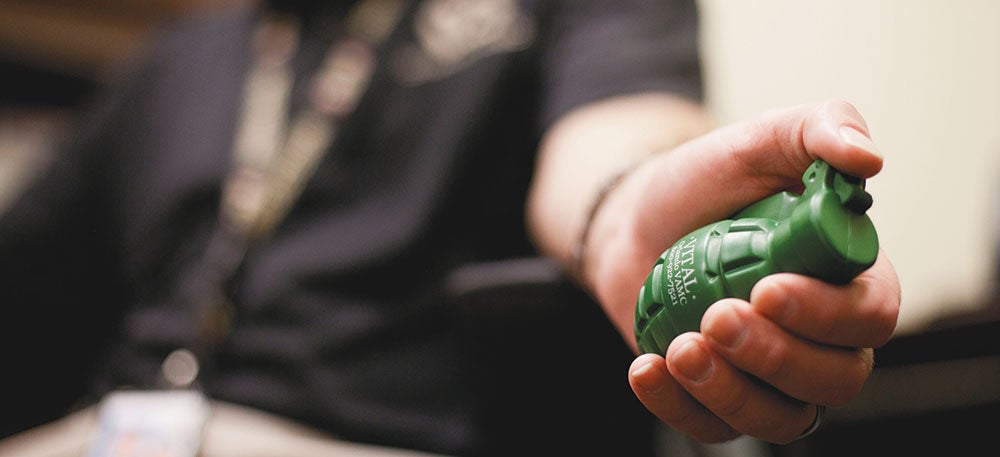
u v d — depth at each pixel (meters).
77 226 1.17
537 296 0.71
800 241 0.42
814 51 1.67
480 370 0.81
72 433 0.89
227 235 0.97
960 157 1.58
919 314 1.45
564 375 0.77
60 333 1.12
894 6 1.63
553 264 0.71
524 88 0.97
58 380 1.11
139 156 1.17
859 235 0.42
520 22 1.00
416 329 0.86
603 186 0.57
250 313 0.89
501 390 0.79
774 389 0.44
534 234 0.76
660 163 0.50
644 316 0.47
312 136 1.01
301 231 0.95
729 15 1.78
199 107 1.11
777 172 0.45
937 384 0.80
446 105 0.96
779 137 0.44
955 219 1.55
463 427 0.81
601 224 0.56
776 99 1.70
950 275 1.53
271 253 0.93
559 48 0.96
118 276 1.16
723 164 0.46
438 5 1.05
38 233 1.12
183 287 0.97
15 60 2.68
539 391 0.78
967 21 1.62
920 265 1.54
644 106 0.75
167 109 1.16
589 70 0.83
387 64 1.01
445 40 1.02
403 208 0.92
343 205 0.95
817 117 0.42
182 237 1.01
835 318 0.42
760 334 0.42
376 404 0.82
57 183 1.17
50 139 2.68
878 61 1.62
